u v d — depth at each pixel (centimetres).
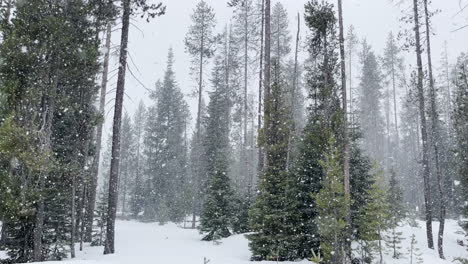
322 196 1486
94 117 1806
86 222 2516
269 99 1981
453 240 2673
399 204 2902
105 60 2353
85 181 1797
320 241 1627
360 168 1980
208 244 2170
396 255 1938
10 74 1358
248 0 3656
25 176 1381
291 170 1927
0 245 1603
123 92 1839
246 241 2150
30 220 1509
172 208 4547
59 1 1441
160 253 1761
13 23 1370
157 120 5122
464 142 2034
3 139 1204
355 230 1797
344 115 1716
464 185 2077
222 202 2444
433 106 2383
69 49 1422
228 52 4216
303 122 3738
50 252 1755
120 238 2398
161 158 4925
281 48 3734
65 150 1861
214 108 3791
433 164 4044
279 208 1770
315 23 1794
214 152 3603
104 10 1636
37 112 1422
